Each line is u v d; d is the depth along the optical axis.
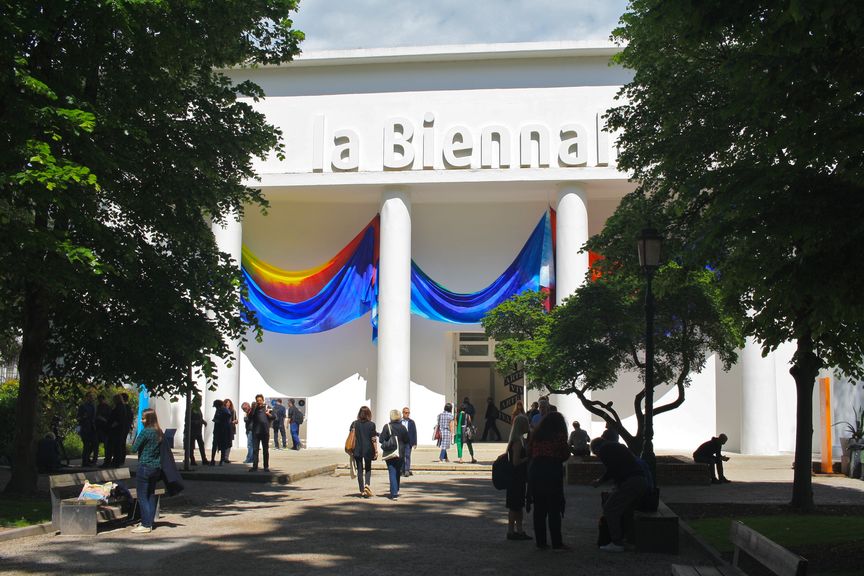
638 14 13.71
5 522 12.02
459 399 33.03
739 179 8.89
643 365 18.52
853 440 22.53
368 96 31.03
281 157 16.38
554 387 20.89
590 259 29.89
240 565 9.27
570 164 29.81
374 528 12.30
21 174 10.77
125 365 15.51
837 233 7.82
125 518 12.52
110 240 13.09
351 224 33.09
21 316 16.05
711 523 12.73
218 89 15.78
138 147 14.05
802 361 12.93
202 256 15.62
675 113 13.43
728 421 31.17
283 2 14.90
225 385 30.33
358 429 16.80
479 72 30.73
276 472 20.75
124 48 13.49
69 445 25.36
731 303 10.47
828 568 9.14
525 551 10.34
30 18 11.27
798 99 7.93
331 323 31.91
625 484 10.37
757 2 7.58
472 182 30.16
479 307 31.23
